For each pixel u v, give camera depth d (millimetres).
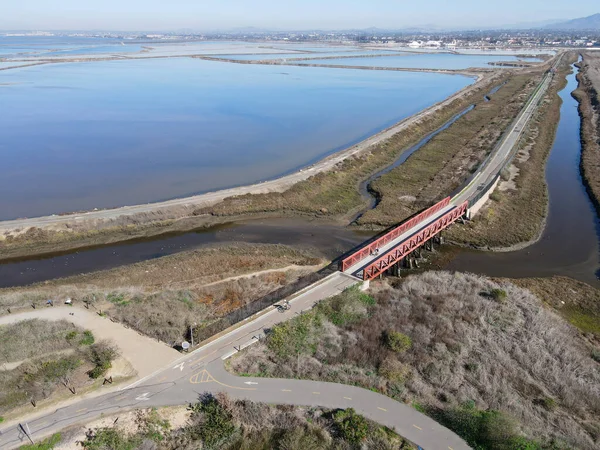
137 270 46781
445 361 30719
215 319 36469
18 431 23625
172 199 64625
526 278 45969
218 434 24094
